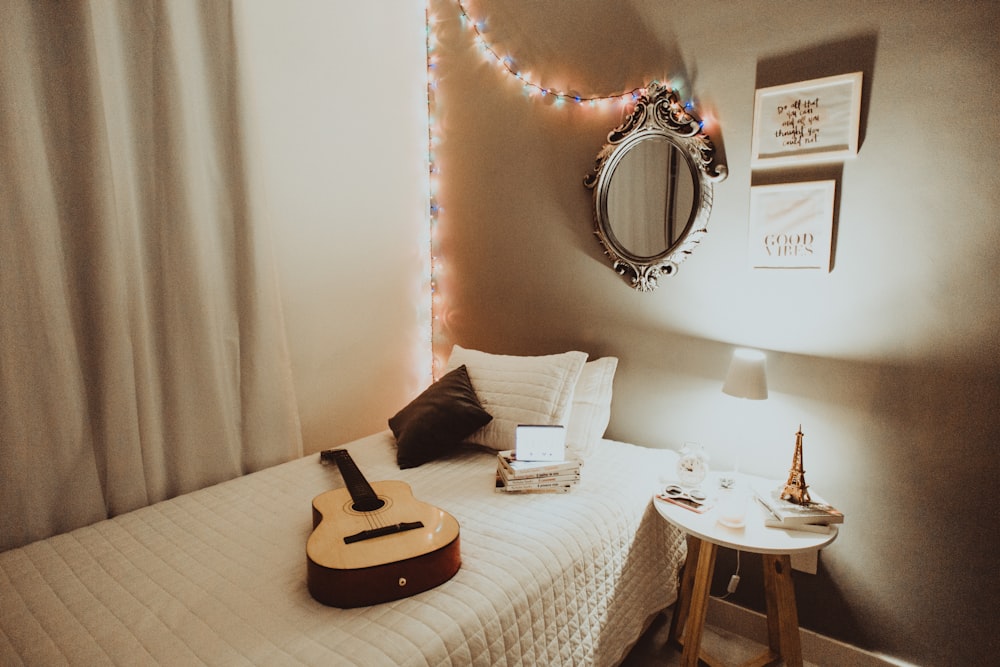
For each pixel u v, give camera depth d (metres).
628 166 2.26
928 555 1.74
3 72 1.58
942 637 1.74
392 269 2.94
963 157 1.60
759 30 1.91
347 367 2.78
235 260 2.20
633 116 2.20
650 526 1.91
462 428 2.20
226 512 1.79
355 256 2.77
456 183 2.92
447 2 2.82
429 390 2.34
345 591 1.27
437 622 1.22
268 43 2.38
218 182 2.14
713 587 2.17
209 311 2.06
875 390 1.80
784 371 1.97
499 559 1.47
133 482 1.87
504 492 1.88
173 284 1.98
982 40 1.54
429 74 2.97
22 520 1.68
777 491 1.79
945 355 1.68
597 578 1.62
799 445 1.72
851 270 1.81
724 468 2.14
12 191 1.62
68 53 1.71
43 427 1.71
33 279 1.66
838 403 1.87
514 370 2.35
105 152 1.76
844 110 1.76
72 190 1.75
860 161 1.76
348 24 2.65
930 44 1.62
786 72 1.87
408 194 2.98
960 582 1.70
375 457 2.24
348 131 2.69
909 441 1.75
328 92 2.60
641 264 2.25
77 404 1.76
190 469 2.04
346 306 2.76
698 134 2.05
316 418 2.68
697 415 2.20
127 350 1.83
